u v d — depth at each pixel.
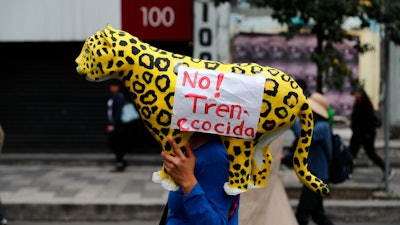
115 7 11.66
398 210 7.84
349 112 12.90
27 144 12.70
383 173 10.00
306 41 12.62
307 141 2.44
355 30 12.60
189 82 2.30
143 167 11.75
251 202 4.46
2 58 12.58
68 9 11.82
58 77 12.57
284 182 9.14
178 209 2.51
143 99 2.33
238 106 2.30
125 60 2.31
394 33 8.20
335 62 8.23
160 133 2.36
